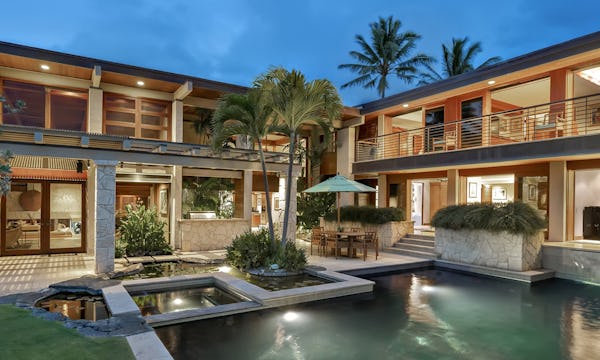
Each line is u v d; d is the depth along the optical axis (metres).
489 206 11.66
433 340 5.88
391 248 14.30
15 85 11.83
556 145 11.48
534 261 11.03
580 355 5.38
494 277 10.74
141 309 7.06
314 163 19.89
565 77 12.46
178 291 8.38
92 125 12.45
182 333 5.96
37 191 12.20
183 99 14.29
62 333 5.30
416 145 19.14
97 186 9.65
